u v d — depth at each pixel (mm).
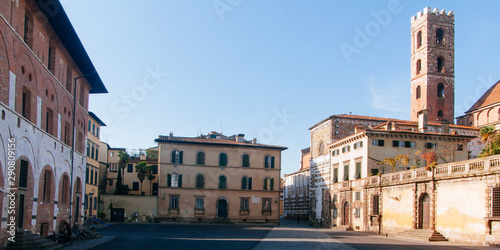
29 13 27438
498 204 34062
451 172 40000
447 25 84188
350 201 61312
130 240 37844
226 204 75000
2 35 22562
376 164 56969
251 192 76375
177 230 54344
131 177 83500
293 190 101750
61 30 31203
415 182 45125
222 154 76250
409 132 57469
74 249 28953
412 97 86500
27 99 27312
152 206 72062
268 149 78375
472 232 36750
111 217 70500
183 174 73812
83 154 42531
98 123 67438
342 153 65750
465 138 58656
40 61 28938
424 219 44188
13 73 24250
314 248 32812
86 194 59531
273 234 49750
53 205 32438
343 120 72125
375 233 53000
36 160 28422
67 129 37250
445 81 82812
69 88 37281
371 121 73312
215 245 34438
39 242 26172
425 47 83000
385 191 51969
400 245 35531
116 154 83250
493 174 34625
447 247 33562
